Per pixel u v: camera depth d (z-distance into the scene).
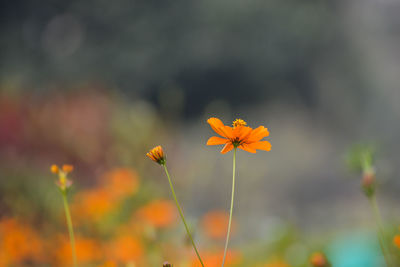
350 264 3.89
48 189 4.05
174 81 28.97
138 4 29.45
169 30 29.14
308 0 32.12
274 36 30.12
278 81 30.31
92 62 28.84
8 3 29.00
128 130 5.50
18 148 6.48
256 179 8.54
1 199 4.03
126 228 3.65
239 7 29.39
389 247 2.51
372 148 1.94
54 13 29.70
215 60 29.08
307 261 4.66
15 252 3.19
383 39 36.69
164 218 3.30
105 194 3.93
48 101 7.56
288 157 21.45
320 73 31.75
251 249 6.08
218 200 8.11
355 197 16.14
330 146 27.03
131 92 28.53
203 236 4.02
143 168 5.33
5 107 7.08
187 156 6.93
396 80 35.44
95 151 6.33
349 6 34.94
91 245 3.22
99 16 29.39
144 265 2.87
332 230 7.75
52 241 3.59
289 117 28.53
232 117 29.17
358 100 33.12
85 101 7.39
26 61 28.73
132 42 29.14
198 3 29.23
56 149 6.53
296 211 11.38
